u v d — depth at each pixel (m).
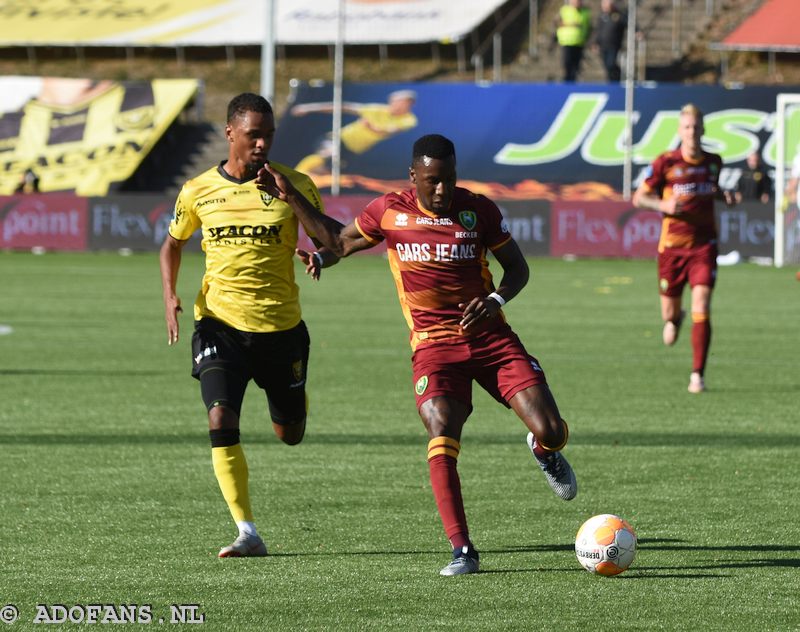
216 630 16.94
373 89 125.69
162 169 129.75
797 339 57.50
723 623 17.17
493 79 138.75
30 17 149.88
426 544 22.06
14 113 129.75
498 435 33.78
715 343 55.97
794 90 118.69
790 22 130.75
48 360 49.47
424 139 20.80
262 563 20.66
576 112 121.50
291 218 22.94
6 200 112.94
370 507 25.12
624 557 19.50
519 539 22.42
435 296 21.20
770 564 20.53
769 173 114.00
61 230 112.06
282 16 144.38
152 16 147.75
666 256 42.38
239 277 22.86
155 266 98.38
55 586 19.17
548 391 20.89
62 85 131.50
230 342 22.88
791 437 33.28
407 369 47.25
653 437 33.31
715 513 24.52
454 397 20.91
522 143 120.94
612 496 26.11
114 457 30.44
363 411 37.72
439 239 21.06
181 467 29.22
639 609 17.86
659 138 119.44
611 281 87.44
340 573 19.94
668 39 136.88
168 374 45.81
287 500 25.73
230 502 21.45
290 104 126.25
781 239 100.62
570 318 65.94
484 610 17.80
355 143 122.75
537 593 18.72
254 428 35.00
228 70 149.38
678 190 41.69
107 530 23.09
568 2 141.00
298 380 23.81
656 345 54.94
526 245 106.06
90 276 89.81
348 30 141.62
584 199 111.56
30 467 29.16
